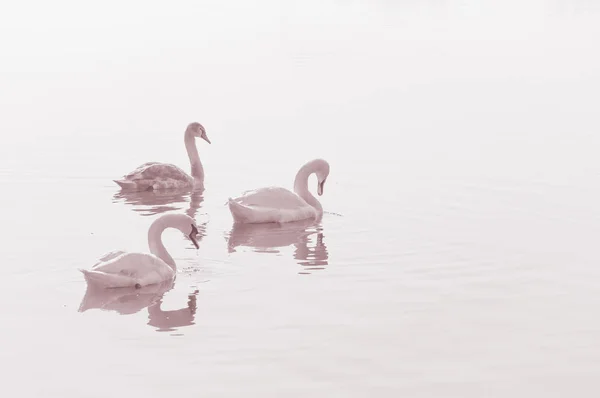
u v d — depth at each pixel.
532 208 22.80
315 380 13.82
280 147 29.91
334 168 27.11
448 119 34.09
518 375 14.04
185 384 13.71
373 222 21.89
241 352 14.78
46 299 17.05
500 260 19.02
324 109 36.16
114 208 23.28
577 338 15.32
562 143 29.91
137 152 29.34
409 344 15.05
